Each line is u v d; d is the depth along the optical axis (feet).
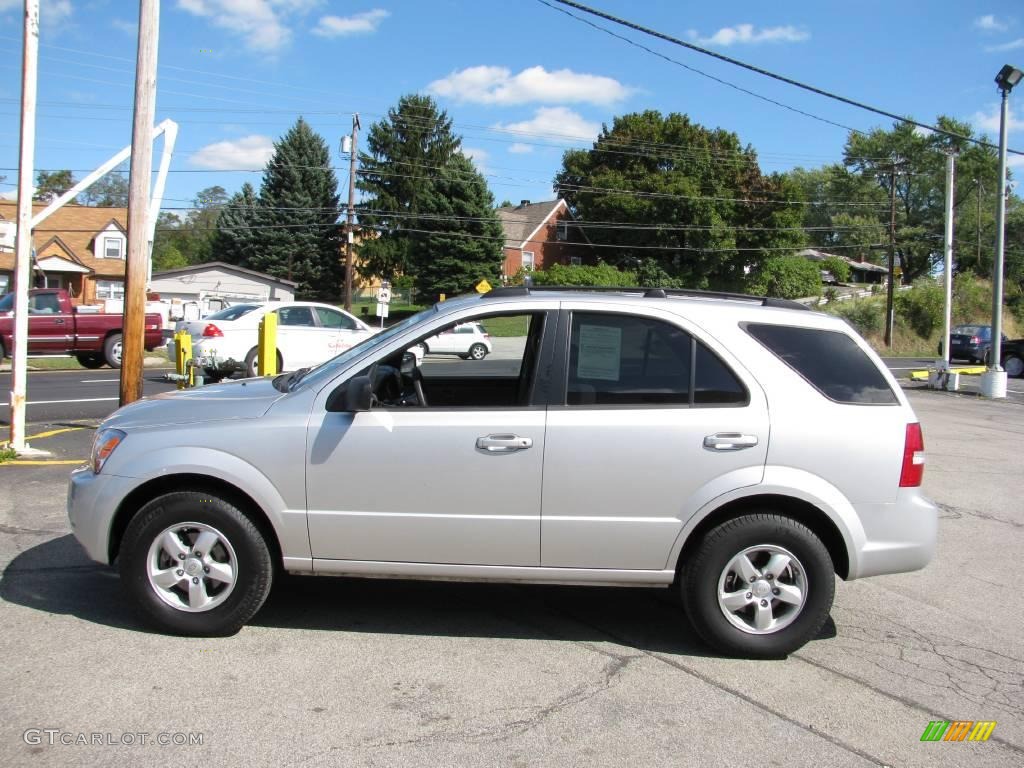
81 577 16.25
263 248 190.19
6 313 62.28
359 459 13.34
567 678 12.62
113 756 10.03
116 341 67.05
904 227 233.76
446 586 16.72
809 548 13.23
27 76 27.53
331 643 13.65
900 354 154.40
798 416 13.39
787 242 187.83
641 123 187.42
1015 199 232.94
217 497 13.52
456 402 16.71
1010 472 31.73
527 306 13.94
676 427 13.25
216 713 11.15
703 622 13.43
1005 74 59.52
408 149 206.80
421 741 10.61
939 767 10.47
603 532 13.32
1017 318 180.65
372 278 209.97
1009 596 17.33
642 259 186.19
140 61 28.71
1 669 12.26
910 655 14.05
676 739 10.89
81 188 30.25
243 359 47.93
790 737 11.06
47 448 29.71
